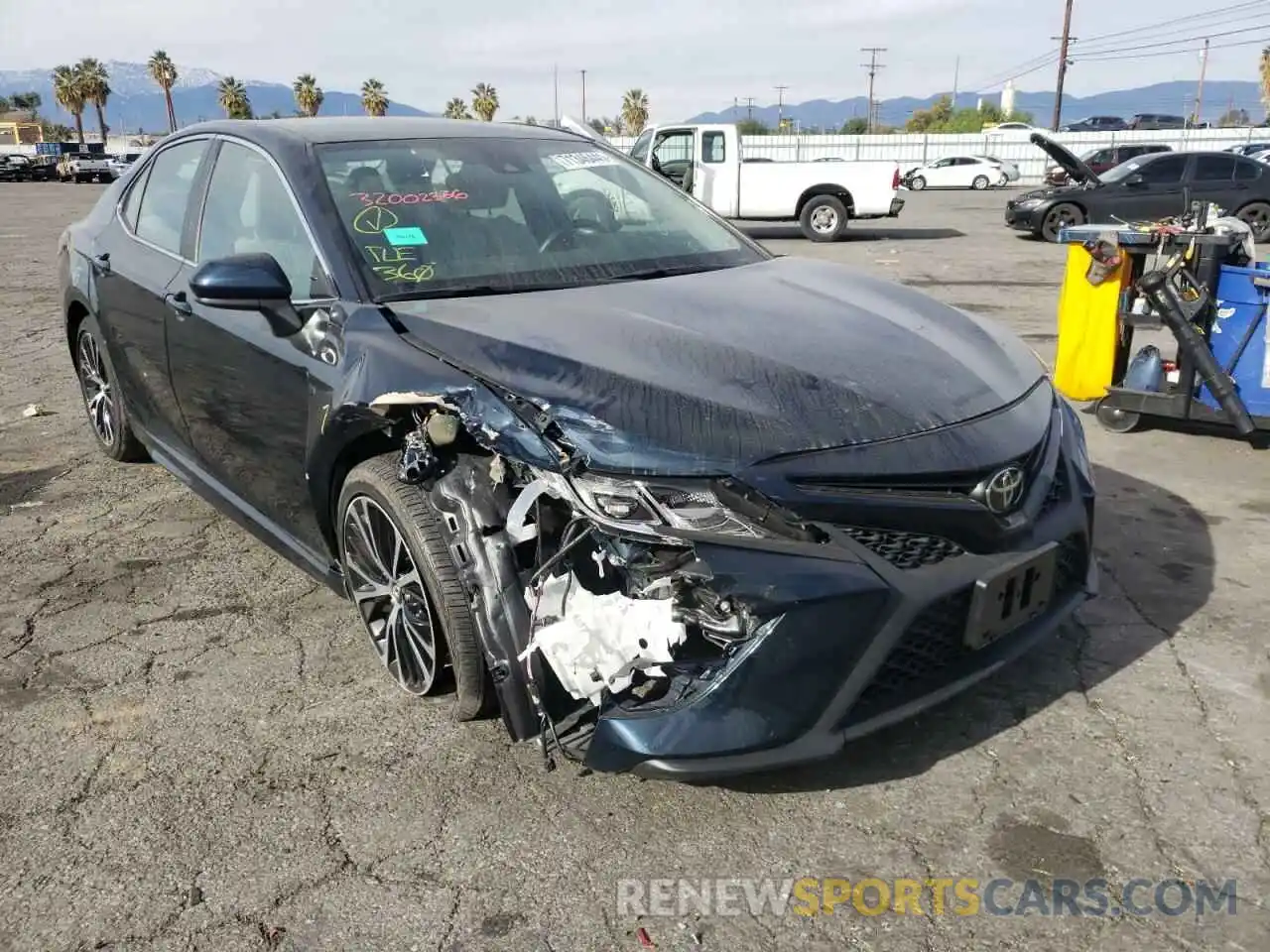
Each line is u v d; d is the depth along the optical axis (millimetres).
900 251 15367
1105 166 24781
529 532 2455
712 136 17078
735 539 2254
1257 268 5059
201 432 3850
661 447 2320
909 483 2398
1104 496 4656
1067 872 2330
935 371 2750
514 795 2621
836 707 2326
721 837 2461
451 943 2166
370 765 2758
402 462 2646
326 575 3311
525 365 2578
